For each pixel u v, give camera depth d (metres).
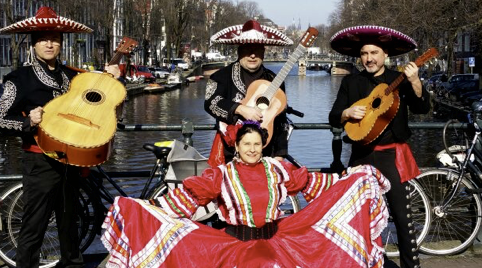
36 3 48.88
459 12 33.94
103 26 52.94
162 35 81.75
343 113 4.76
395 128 4.68
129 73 55.88
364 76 4.89
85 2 48.00
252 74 5.01
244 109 4.59
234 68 4.99
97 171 5.45
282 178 4.07
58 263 5.21
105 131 4.32
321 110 37.19
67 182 4.69
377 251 4.14
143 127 5.85
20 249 4.61
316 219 4.09
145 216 4.01
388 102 4.49
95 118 4.36
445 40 41.94
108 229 4.00
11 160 18.58
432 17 34.25
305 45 4.71
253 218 3.98
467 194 5.61
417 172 4.75
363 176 4.18
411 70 4.43
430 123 6.02
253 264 3.84
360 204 4.11
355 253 4.00
